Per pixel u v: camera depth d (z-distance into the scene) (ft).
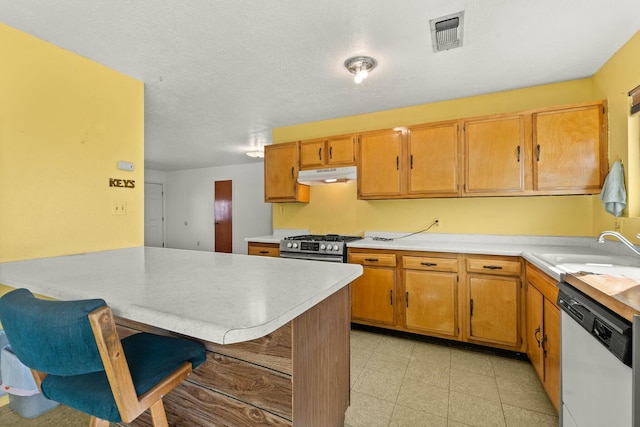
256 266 4.75
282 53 6.59
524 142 7.80
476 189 8.30
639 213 6.05
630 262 5.44
